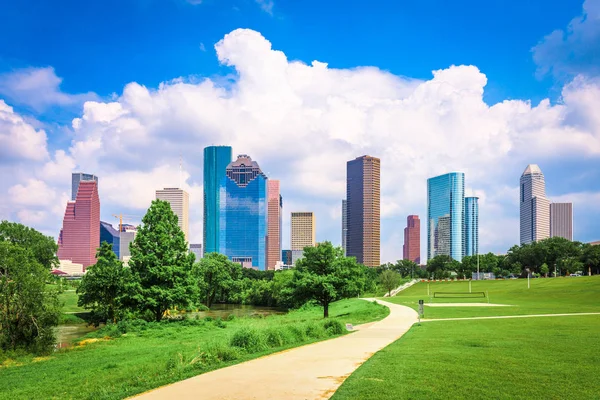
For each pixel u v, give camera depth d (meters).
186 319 58.62
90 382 19.27
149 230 59.72
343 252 65.69
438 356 19.77
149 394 14.27
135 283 55.56
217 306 123.00
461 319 43.34
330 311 75.69
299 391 14.05
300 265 64.75
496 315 47.16
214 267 108.62
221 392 14.13
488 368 16.92
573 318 40.91
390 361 18.64
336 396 13.12
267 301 124.38
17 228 81.69
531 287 122.69
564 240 186.25
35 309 36.59
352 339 28.34
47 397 17.00
